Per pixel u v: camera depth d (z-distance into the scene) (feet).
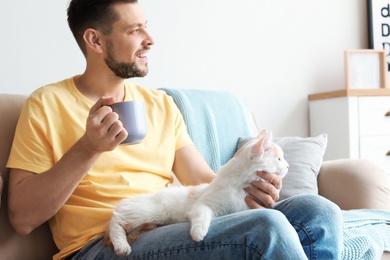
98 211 4.20
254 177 3.96
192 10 8.39
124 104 3.69
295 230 3.52
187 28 8.35
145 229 3.85
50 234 4.63
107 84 4.67
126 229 3.86
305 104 9.21
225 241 3.28
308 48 9.22
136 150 4.65
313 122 9.07
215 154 6.35
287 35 9.07
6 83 7.16
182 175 5.07
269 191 3.93
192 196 4.07
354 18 9.50
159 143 4.85
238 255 3.24
